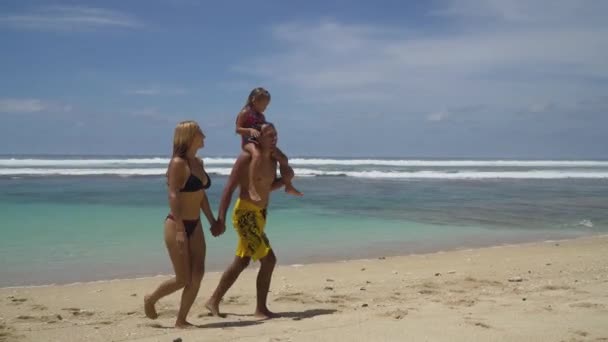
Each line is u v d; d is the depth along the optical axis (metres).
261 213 5.83
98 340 4.71
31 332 5.04
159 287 5.27
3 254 9.61
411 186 28.47
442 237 12.41
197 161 5.30
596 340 4.55
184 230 5.07
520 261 9.47
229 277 5.84
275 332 4.88
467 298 6.39
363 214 16.19
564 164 76.81
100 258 9.45
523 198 22.28
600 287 6.99
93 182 27.55
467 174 41.53
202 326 5.27
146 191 22.53
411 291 7.08
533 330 4.83
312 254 10.19
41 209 16.20
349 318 5.39
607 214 17.09
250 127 5.88
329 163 65.88
